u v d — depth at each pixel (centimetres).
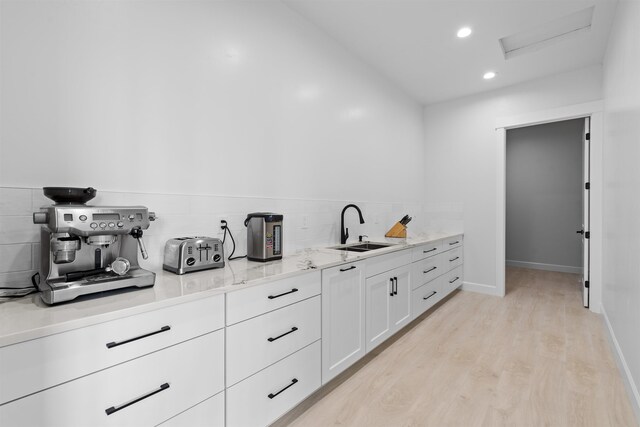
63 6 126
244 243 192
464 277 391
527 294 373
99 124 135
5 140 113
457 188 396
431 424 152
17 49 115
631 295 174
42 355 79
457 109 396
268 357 138
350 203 284
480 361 212
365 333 206
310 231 240
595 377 191
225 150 182
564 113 323
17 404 75
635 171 169
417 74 331
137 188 146
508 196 561
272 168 210
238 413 126
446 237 336
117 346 92
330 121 261
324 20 240
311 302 162
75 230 103
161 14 156
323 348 171
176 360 106
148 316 99
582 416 157
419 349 231
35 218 102
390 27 249
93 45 134
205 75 173
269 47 209
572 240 505
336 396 175
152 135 152
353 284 194
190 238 152
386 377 194
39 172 120
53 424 81
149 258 150
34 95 119
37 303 98
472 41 268
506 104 361
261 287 135
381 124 330
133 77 146
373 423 153
